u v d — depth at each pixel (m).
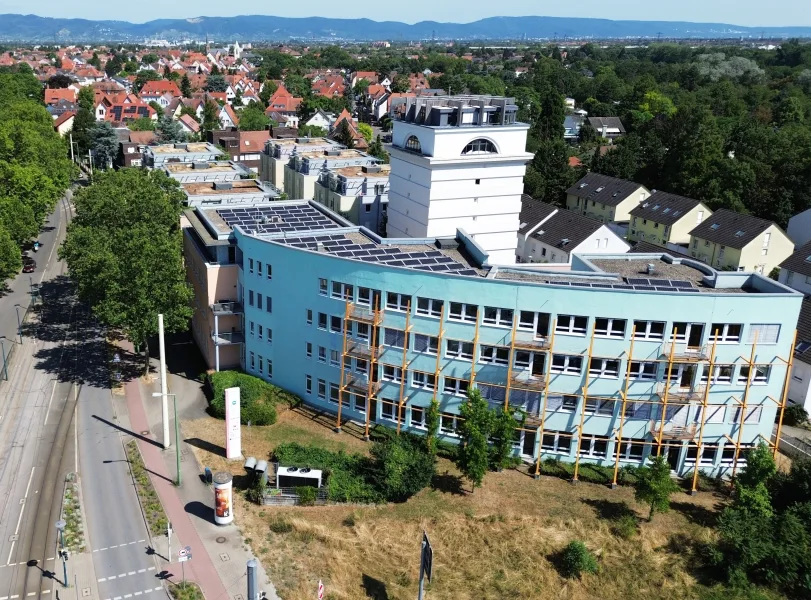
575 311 51.84
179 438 57.44
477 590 43.09
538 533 47.97
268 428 59.28
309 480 50.00
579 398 53.97
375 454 52.88
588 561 45.00
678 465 55.34
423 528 48.09
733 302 51.03
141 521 47.34
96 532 46.12
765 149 142.00
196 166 109.88
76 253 68.50
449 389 56.66
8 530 46.00
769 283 54.22
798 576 44.75
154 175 88.12
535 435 55.25
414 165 86.31
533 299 52.09
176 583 41.94
